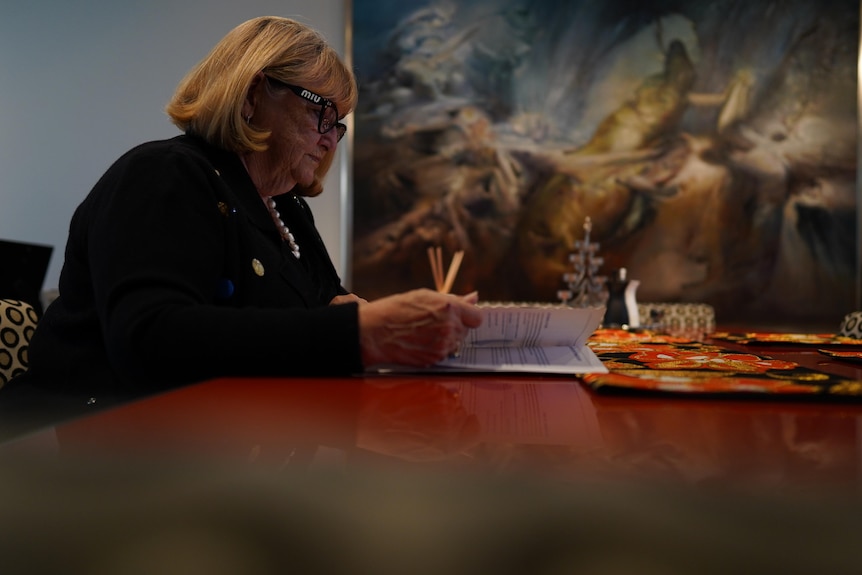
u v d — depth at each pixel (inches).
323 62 38.4
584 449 11.9
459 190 133.3
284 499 8.7
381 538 7.3
